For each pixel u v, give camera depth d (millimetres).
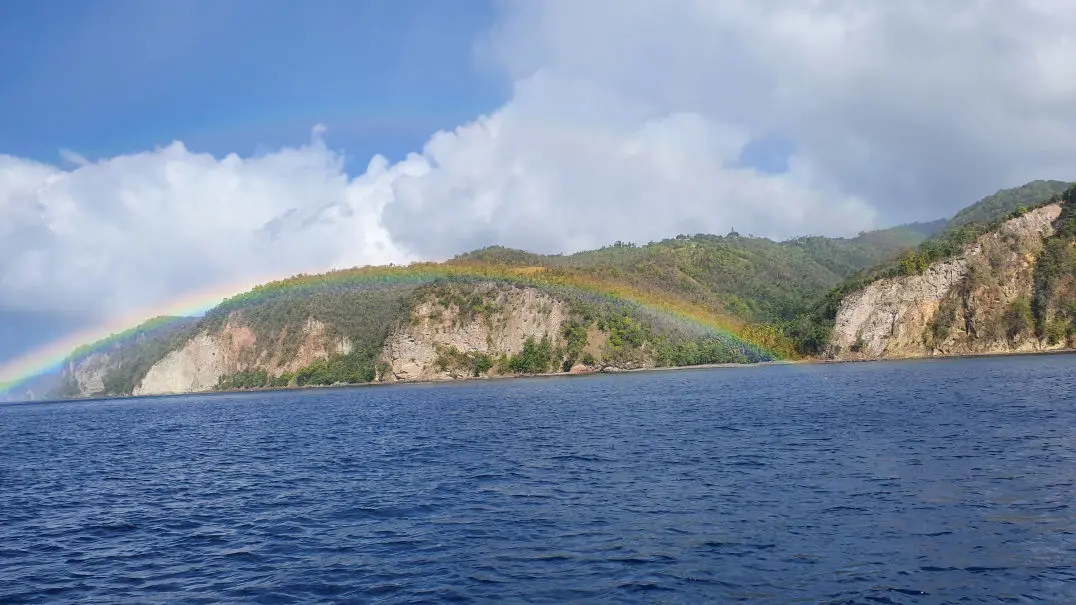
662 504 31203
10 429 114312
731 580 21172
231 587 23125
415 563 24453
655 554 23953
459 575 22891
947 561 21891
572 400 108750
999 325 192625
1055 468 34156
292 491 39875
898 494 30516
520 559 24234
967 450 40469
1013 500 28469
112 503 39750
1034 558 21719
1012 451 39375
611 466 42219
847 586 20328
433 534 28203
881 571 21344
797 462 39844
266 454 58906
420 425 77875
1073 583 19719
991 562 21594
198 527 32094
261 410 132125
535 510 31438
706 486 34594
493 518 30328
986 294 196750
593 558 23906
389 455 52938
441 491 37156
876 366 169750
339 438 68438
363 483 41062
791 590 20203
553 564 23516
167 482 46406
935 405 67812
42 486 47812
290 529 30469
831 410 68875
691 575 21750
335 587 22438
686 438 53375
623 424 66812
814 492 31859
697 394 105688
